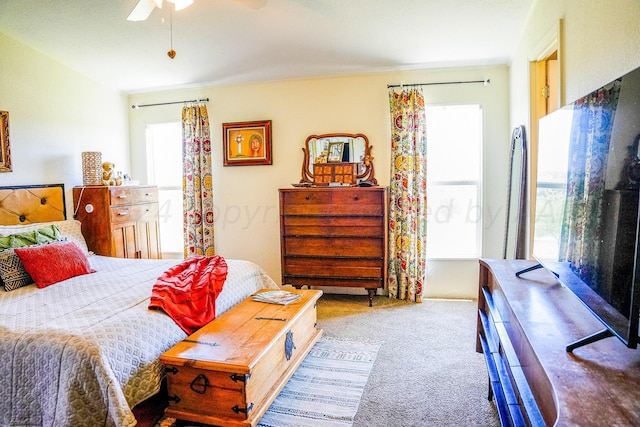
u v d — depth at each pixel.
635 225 1.00
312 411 2.13
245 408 1.85
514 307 1.52
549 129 1.80
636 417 0.83
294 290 3.02
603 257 1.17
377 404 2.19
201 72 4.13
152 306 2.17
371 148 4.18
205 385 1.90
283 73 4.17
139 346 1.90
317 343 2.99
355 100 4.20
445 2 2.88
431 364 2.64
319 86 4.28
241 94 4.48
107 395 1.63
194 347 2.00
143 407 2.02
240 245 4.60
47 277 2.68
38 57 3.61
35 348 1.74
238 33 3.36
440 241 4.19
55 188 3.72
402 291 4.04
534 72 2.99
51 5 2.97
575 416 0.84
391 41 3.46
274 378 2.16
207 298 2.42
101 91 4.38
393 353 2.81
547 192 1.81
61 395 1.67
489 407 2.14
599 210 1.21
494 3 2.87
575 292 1.36
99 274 2.95
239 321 2.34
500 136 3.94
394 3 2.90
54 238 3.13
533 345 1.19
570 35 2.14
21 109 3.46
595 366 1.06
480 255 4.05
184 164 4.51
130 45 3.56
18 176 3.43
